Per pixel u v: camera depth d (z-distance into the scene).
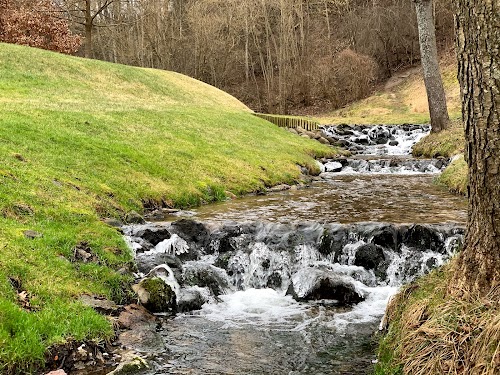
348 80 43.91
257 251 8.91
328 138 26.62
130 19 54.44
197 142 16.45
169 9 59.91
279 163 17.03
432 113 22.05
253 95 54.78
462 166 14.72
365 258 8.46
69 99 18.84
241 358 5.60
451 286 4.77
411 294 5.57
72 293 6.13
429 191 13.79
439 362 4.12
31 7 31.31
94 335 5.47
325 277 7.56
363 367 5.33
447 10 44.53
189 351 5.74
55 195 8.84
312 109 46.88
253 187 14.16
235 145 17.70
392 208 11.20
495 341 3.84
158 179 12.21
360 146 26.20
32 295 5.75
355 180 16.94
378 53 48.25
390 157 22.19
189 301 7.15
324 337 6.18
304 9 56.44
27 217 7.66
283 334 6.30
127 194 10.66
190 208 11.74
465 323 4.23
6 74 20.33
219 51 54.47
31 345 4.89
